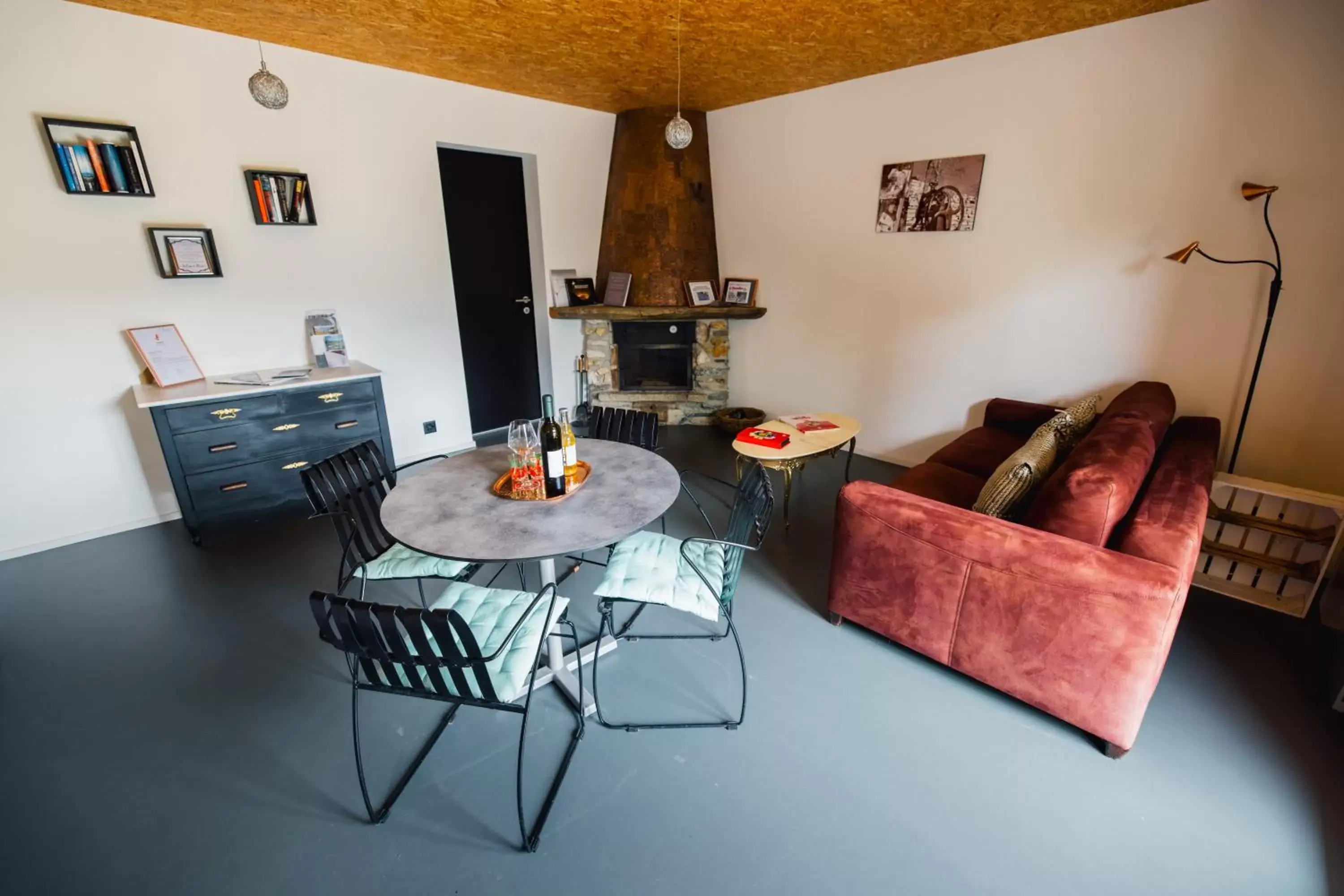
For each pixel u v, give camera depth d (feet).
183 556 9.36
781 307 14.83
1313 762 5.55
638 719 6.10
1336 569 7.34
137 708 6.25
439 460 7.30
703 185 15.16
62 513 9.60
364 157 11.48
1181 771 5.46
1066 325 10.43
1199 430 8.06
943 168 11.22
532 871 4.59
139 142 9.07
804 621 7.75
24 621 7.73
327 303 11.66
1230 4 7.97
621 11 8.70
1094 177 9.60
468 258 14.37
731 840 4.84
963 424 12.22
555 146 14.17
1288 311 8.28
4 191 8.35
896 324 12.74
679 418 16.61
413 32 9.53
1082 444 6.55
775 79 12.14
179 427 9.05
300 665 6.91
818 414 11.87
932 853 4.74
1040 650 5.70
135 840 4.82
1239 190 8.36
